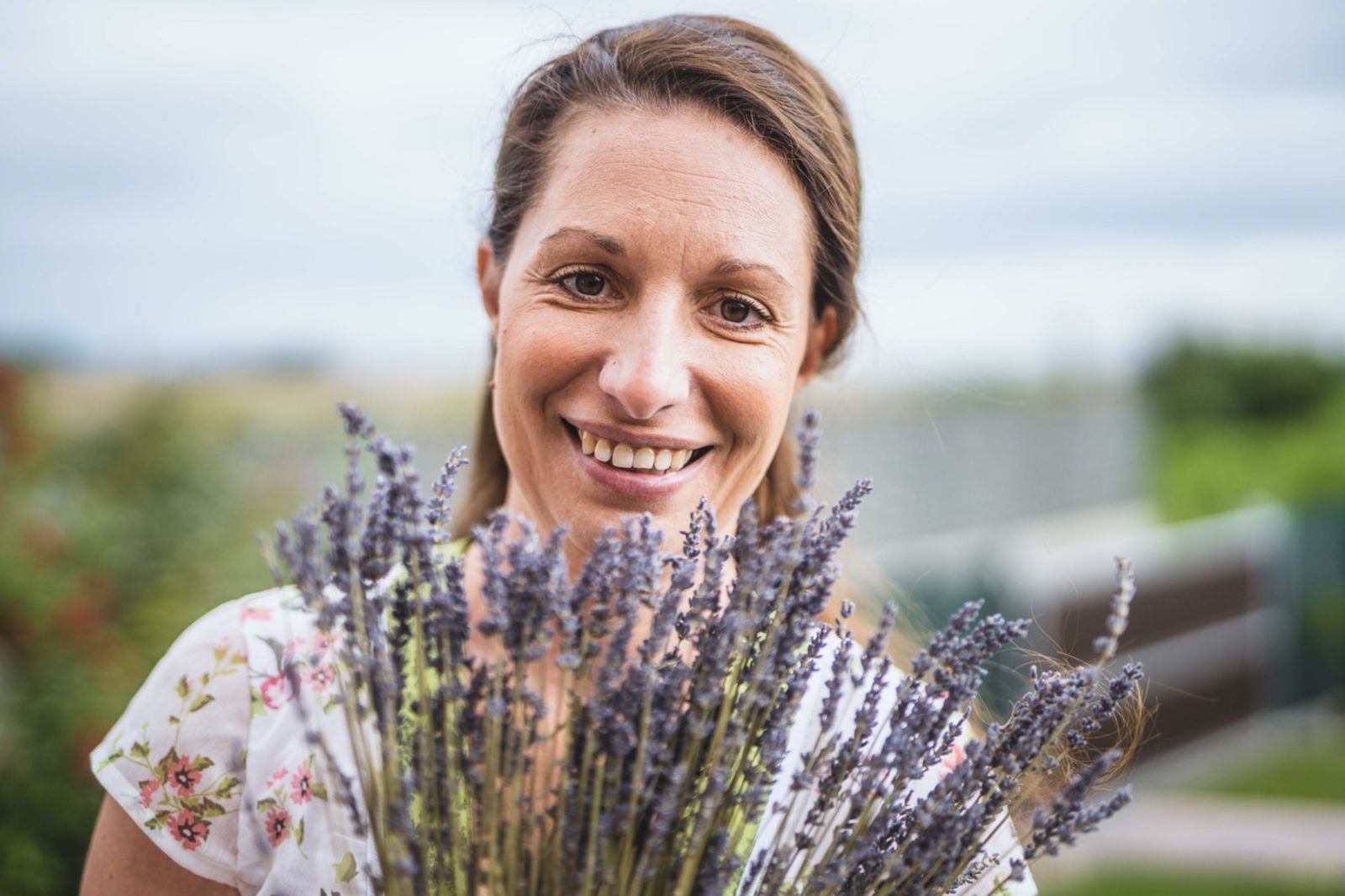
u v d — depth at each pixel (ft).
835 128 4.35
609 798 3.01
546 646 2.99
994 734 3.35
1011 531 29.73
